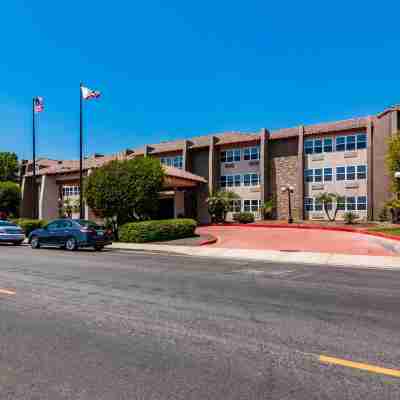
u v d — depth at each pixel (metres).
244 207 44.12
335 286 9.62
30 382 4.04
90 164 49.81
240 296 8.32
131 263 14.49
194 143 47.94
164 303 7.62
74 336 5.55
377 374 4.21
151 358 4.69
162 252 19.42
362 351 4.92
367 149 36.53
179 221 25.78
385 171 34.88
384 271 12.73
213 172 45.06
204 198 45.75
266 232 29.66
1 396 3.74
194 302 7.72
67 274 11.49
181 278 10.82
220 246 21.97
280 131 42.66
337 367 4.40
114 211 26.16
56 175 49.22
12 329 5.88
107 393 3.79
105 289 9.09
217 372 4.27
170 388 3.89
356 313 6.87
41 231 21.72
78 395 3.75
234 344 5.19
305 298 8.14
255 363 4.52
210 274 11.66
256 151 43.69
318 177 39.91
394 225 30.64
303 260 15.65
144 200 25.98
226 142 44.62
